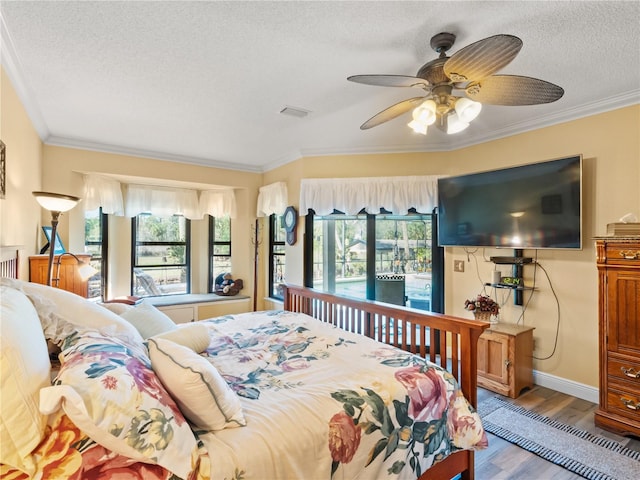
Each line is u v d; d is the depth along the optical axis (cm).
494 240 306
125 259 443
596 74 216
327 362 166
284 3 150
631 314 212
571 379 276
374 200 369
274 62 201
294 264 412
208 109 271
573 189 260
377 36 176
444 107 182
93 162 362
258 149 386
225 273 502
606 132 258
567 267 279
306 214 388
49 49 186
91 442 92
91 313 141
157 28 168
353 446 120
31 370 91
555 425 229
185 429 100
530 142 302
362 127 220
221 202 477
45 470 86
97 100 253
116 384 94
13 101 213
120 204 418
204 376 109
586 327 269
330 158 388
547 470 185
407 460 134
